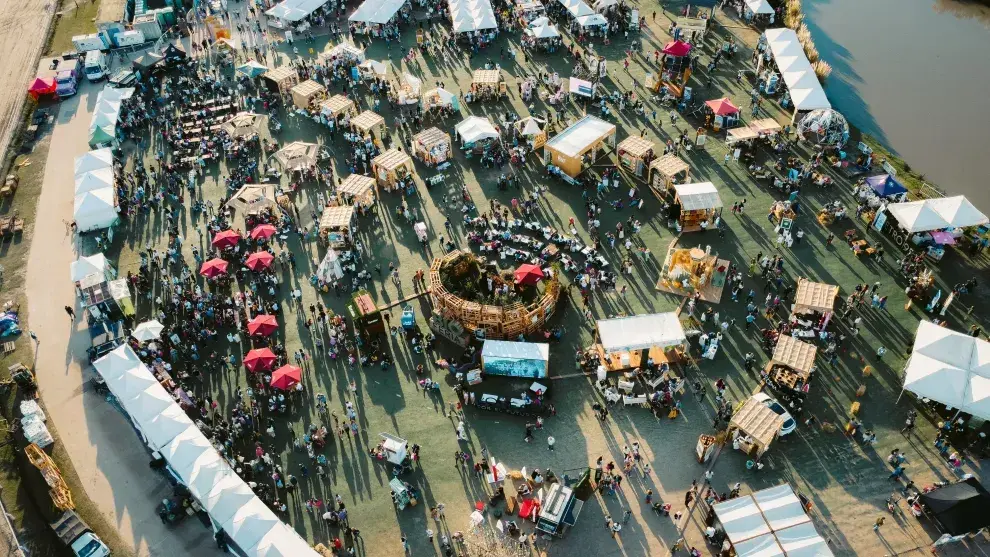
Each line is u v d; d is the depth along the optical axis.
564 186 70.81
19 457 49.97
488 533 43.88
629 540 43.53
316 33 98.62
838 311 56.56
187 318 59.38
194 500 46.66
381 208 69.56
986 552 41.84
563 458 48.22
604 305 58.31
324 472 48.34
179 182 73.56
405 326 56.44
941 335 50.19
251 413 52.06
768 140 74.31
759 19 95.75
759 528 41.72
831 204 65.25
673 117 77.94
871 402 50.25
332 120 79.81
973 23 99.88
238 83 88.69
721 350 54.25
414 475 47.84
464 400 52.12
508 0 102.00
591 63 85.25
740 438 47.56
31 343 58.09
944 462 46.56
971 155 73.81
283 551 41.31
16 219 70.06
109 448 50.47
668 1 101.25
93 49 93.88
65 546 44.56
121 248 66.75
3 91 88.88
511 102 82.56
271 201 67.62
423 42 92.56
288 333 57.88
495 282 59.28
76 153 78.75
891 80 86.75
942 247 59.72
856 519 43.94
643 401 50.97
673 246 63.31
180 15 103.75
